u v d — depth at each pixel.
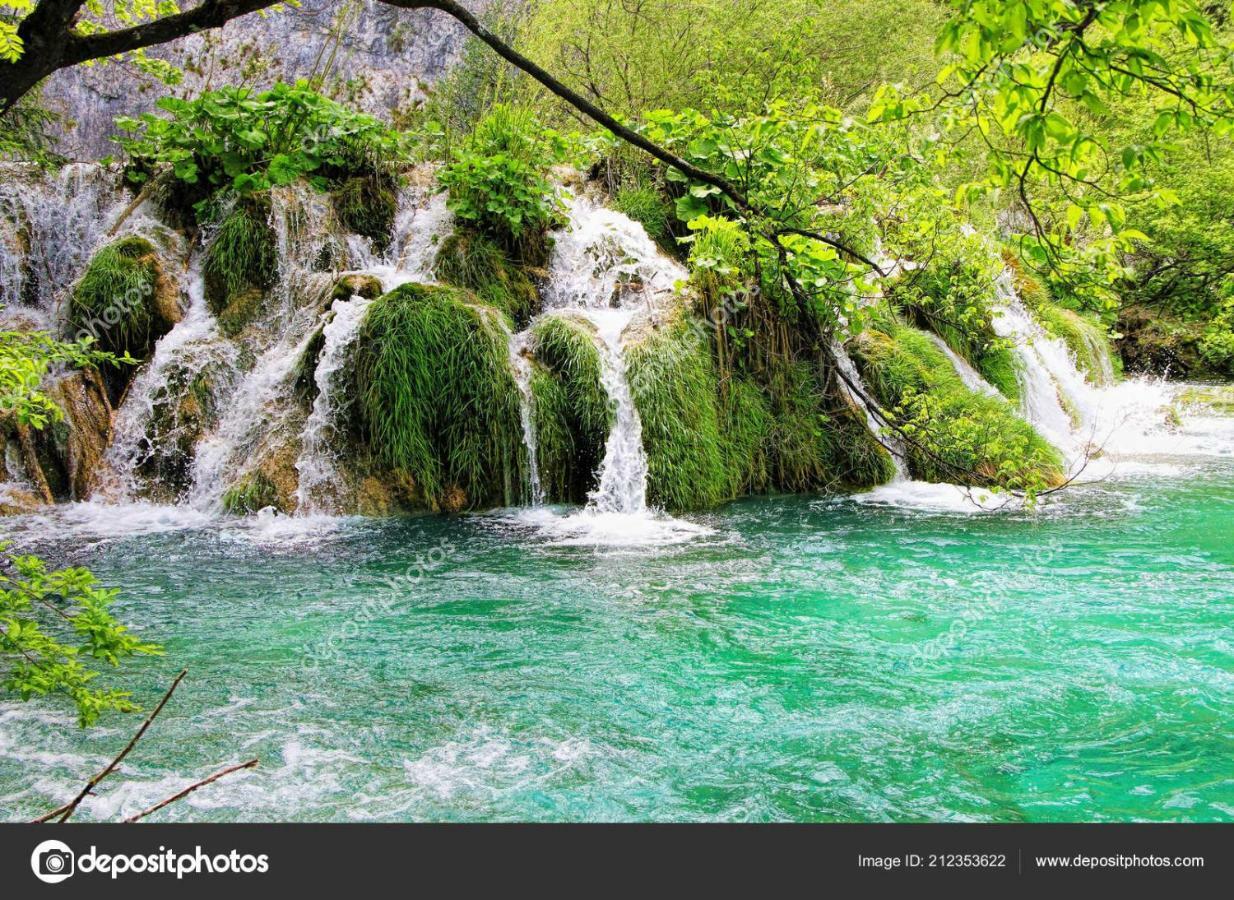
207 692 4.18
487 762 3.59
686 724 3.91
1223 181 13.94
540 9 11.87
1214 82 2.59
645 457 7.89
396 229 9.96
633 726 3.90
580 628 5.02
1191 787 3.40
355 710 4.02
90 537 6.75
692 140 7.31
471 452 7.81
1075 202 3.09
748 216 4.13
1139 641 4.74
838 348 9.07
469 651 4.70
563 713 4.01
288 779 3.44
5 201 9.73
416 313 7.78
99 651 2.79
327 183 9.97
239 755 3.61
